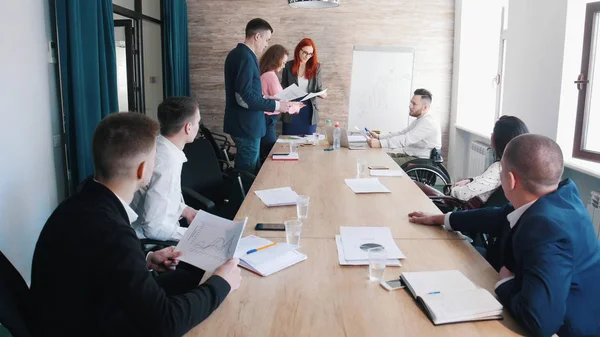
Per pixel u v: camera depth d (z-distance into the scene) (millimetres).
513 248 1401
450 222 2008
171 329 1171
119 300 1160
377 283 1536
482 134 4969
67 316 1199
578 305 1364
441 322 1283
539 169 1409
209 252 1638
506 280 1424
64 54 3170
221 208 3311
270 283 1530
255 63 3828
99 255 1163
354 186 2783
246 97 3775
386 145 4320
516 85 4324
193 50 6039
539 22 3916
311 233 1997
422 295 1393
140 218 2131
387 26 5984
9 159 2715
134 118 1370
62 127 3232
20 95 2816
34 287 1260
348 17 5965
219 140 5703
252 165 4066
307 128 5500
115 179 1341
